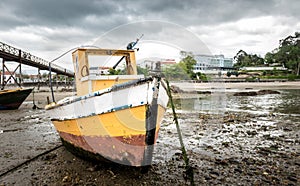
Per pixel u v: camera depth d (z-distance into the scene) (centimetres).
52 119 711
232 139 816
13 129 1050
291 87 4175
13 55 2784
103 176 509
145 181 484
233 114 1358
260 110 1525
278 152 666
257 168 548
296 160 600
